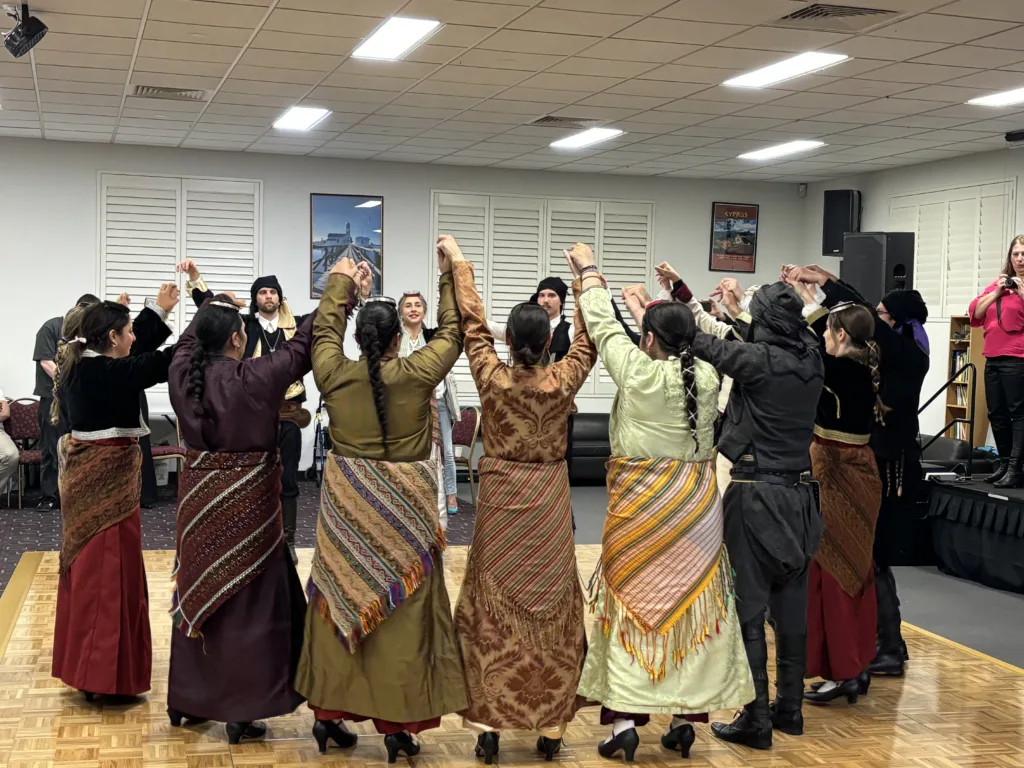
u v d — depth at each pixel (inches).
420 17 225.8
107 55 261.7
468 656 140.0
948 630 229.1
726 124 341.7
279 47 253.3
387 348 140.4
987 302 287.3
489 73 276.7
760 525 148.3
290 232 417.7
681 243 466.9
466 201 438.9
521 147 390.9
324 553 138.7
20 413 357.1
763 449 149.3
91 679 154.6
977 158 387.5
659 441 141.9
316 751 144.9
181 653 144.6
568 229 453.4
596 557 284.4
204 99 313.4
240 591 141.0
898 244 318.3
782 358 147.2
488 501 139.5
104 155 394.6
